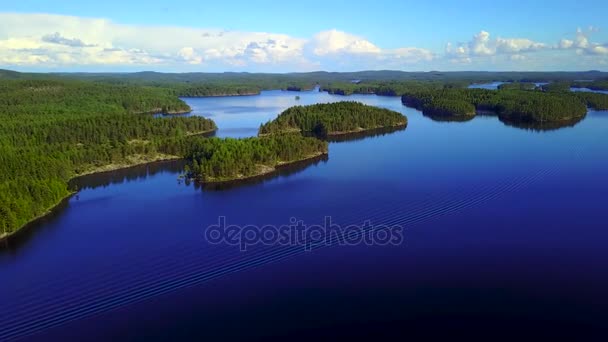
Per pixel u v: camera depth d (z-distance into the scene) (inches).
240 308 3024.1
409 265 3496.6
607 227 4084.6
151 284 3346.5
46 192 4965.6
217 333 2783.0
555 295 3073.3
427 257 3609.7
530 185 5290.4
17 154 6013.8
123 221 4564.5
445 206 4685.0
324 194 5191.9
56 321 2952.8
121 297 3196.4
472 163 6318.9
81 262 3703.3
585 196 4889.3
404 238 3964.1
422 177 5713.6
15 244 4079.7
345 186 5462.6
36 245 4040.4
